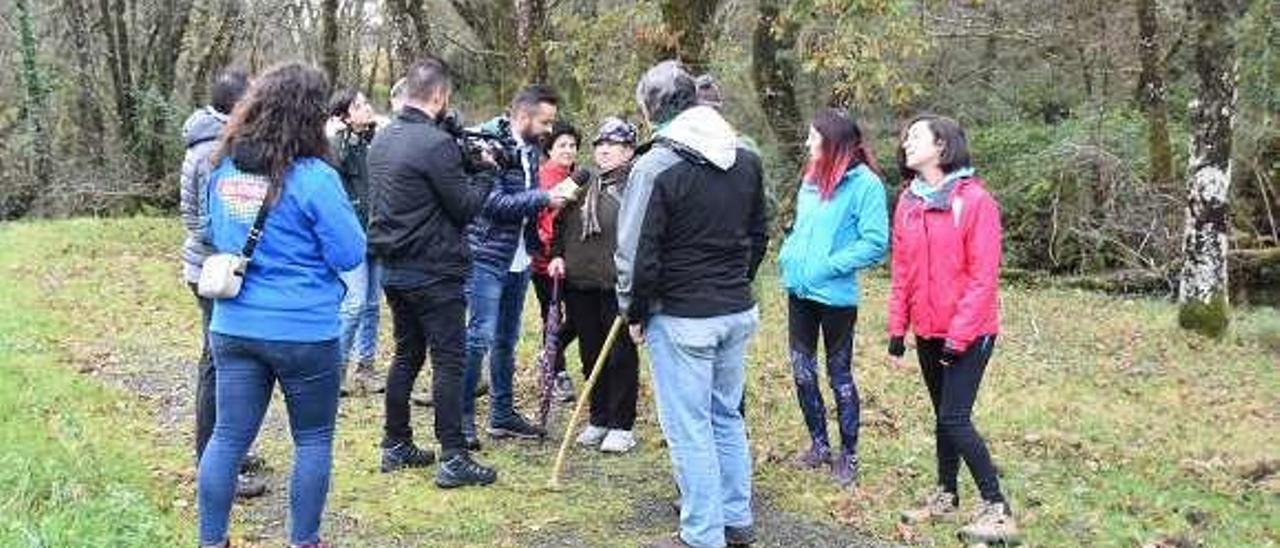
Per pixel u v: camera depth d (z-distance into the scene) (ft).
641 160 15.99
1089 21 61.57
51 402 23.82
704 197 16.01
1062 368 33.96
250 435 14.87
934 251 17.75
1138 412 28.68
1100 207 57.67
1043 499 20.24
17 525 14.90
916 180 18.40
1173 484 22.34
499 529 17.89
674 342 16.33
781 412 25.50
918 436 23.99
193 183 16.81
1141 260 55.83
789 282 20.54
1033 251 60.23
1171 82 59.67
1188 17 53.11
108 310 36.73
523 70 45.62
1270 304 53.72
